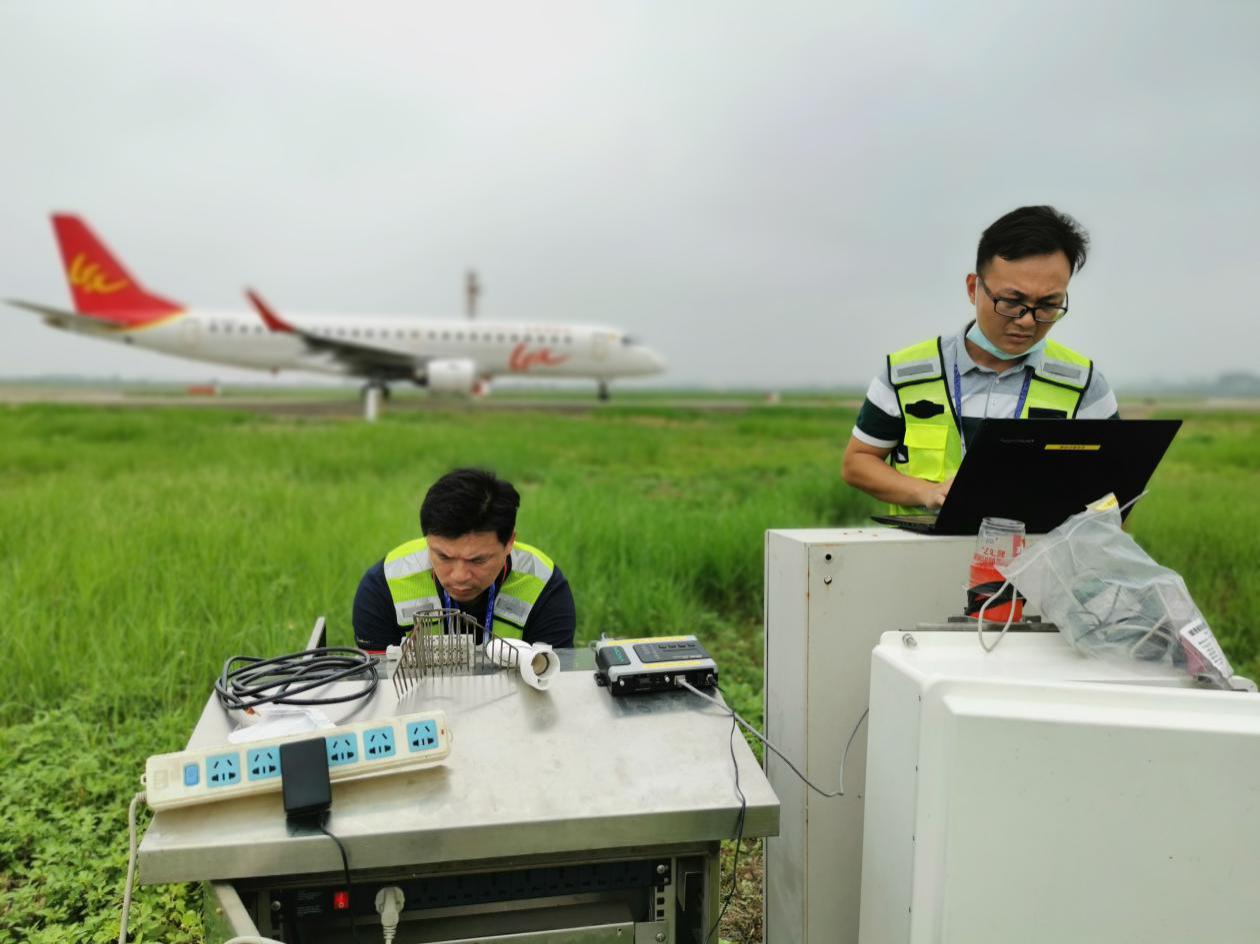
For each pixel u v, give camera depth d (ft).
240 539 19.27
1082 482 5.75
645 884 4.92
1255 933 4.02
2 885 8.61
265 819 4.02
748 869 9.23
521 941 4.68
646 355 112.37
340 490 27.86
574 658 6.00
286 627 13.96
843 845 6.02
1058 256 6.42
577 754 4.59
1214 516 23.35
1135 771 3.92
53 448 41.45
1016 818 3.99
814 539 5.93
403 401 139.95
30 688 12.26
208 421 65.00
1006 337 6.81
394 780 4.31
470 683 5.38
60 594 15.49
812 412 121.49
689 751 4.66
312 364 102.78
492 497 6.36
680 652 5.43
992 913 4.08
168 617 14.12
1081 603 5.00
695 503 29.48
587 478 37.81
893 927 4.63
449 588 6.67
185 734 10.99
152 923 7.77
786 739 6.29
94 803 9.71
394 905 4.41
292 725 4.55
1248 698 4.04
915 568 5.92
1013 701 4.08
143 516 21.88
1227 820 3.94
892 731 4.64
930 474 7.54
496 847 4.05
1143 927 4.06
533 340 107.24
